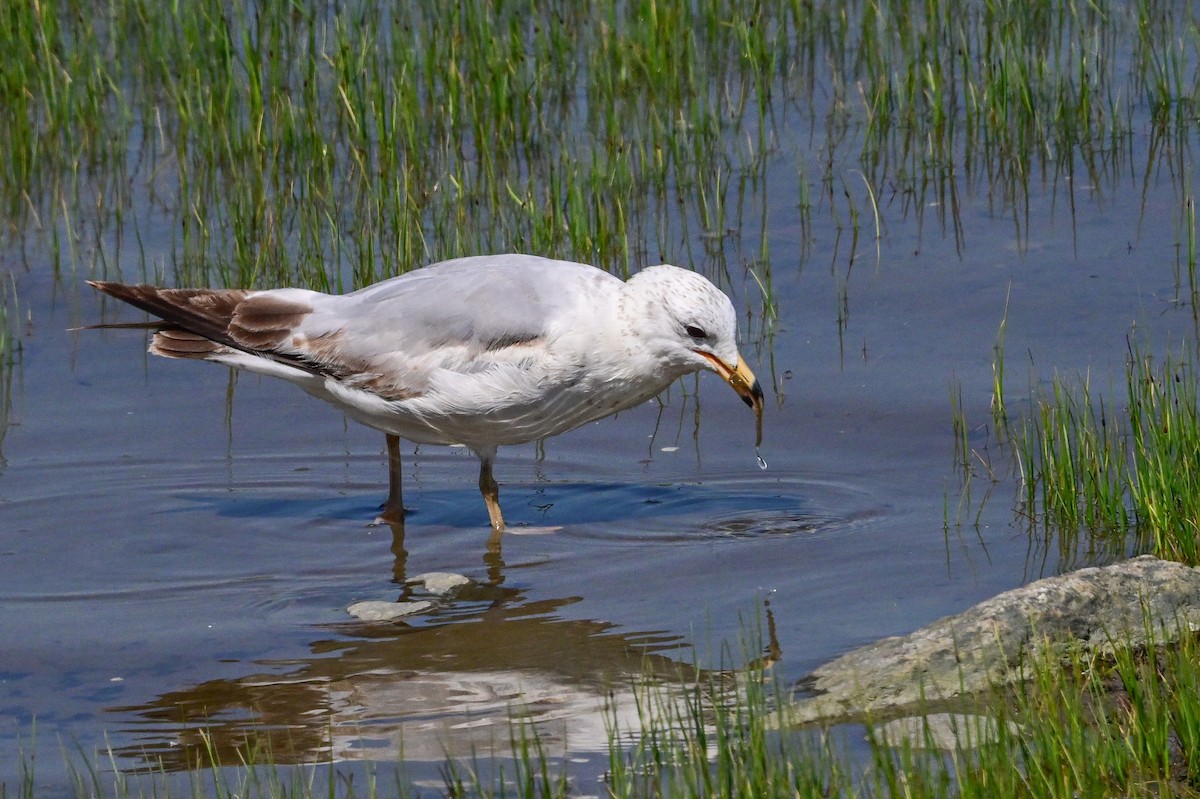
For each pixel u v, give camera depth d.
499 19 22.09
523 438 12.04
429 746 8.56
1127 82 20.61
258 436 13.71
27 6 20.97
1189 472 11.06
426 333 11.79
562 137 18.98
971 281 15.75
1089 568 9.88
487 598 10.66
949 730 8.38
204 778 8.30
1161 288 15.19
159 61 21.39
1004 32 20.78
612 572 11.05
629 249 16.72
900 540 11.31
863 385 14.01
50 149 19.39
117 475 12.90
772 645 9.63
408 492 12.79
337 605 10.63
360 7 22.66
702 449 13.32
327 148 18.20
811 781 7.65
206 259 16.70
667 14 21.02
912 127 19.64
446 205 17.16
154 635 10.16
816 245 16.78
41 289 16.27
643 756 8.04
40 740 8.80
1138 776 7.79
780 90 21.28
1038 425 12.95
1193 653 8.89
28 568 11.29
